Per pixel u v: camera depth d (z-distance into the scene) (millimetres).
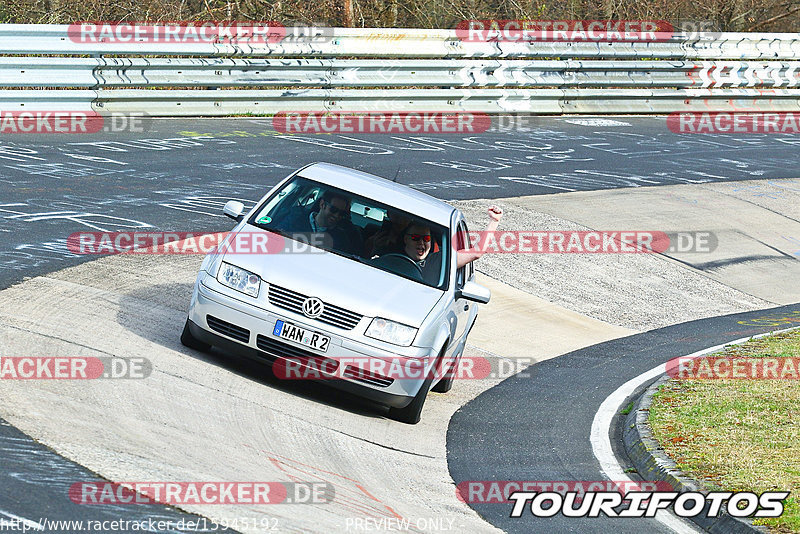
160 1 78188
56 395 18844
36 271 28234
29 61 48844
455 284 24672
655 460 21953
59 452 16172
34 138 46750
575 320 38281
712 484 20359
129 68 52500
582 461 23047
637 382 31094
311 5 85625
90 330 23797
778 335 37250
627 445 24281
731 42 81250
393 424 23500
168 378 21531
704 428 24344
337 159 51719
